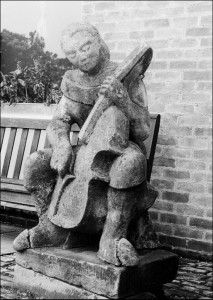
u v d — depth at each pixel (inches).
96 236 115.7
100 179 103.7
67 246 111.6
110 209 104.9
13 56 480.4
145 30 197.6
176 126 187.0
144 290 104.5
